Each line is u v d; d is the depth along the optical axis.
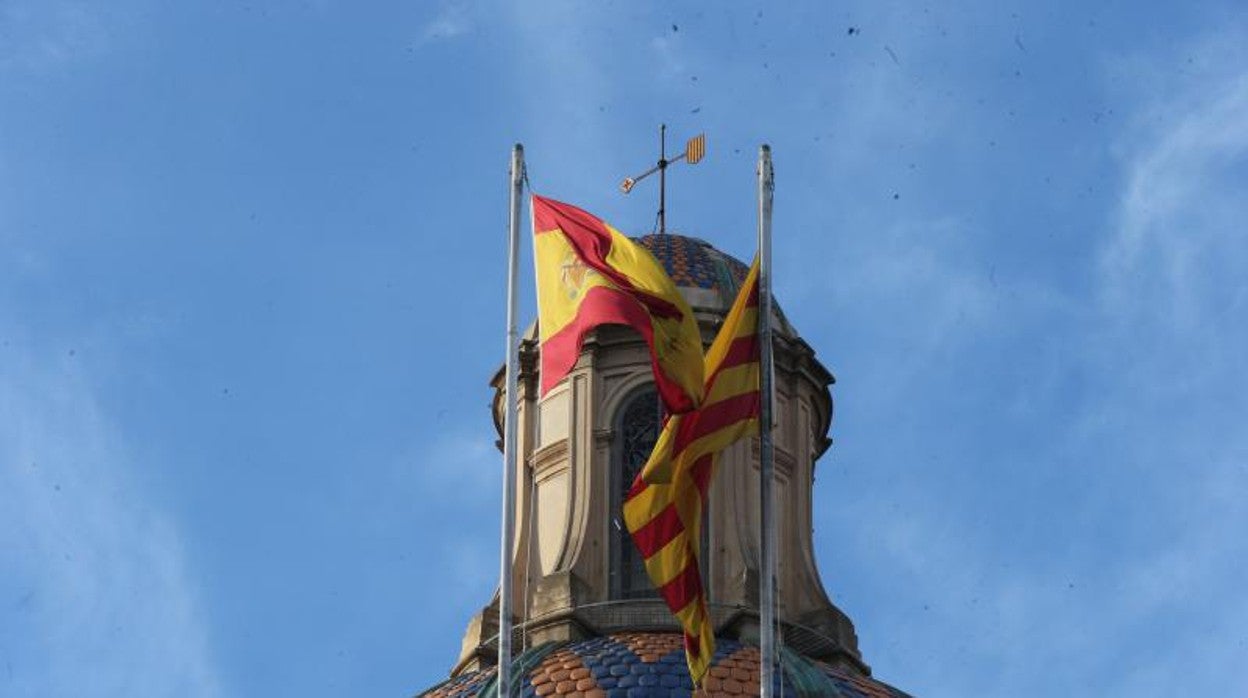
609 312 88.56
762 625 87.94
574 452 114.81
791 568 113.94
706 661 88.94
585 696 104.56
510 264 91.31
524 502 115.69
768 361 90.31
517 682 106.12
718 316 115.19
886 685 109.81
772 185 92.25
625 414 115.38
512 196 91.81
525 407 117.38
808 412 117.81
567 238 90.81
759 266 91.19
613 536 113.38
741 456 114.19
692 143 121.94
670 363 88.50
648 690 104.69
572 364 89.12
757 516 113.44
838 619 112.62
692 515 89.56
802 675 106.81
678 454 89.31
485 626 112.88
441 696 108.56
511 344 90.69
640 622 110.38
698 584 89.25
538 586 111.69
